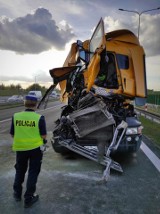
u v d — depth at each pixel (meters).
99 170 5.32
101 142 5.30
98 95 5.97
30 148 3.83
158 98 30.83
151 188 4.37
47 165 5.66
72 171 5.25
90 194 4.10
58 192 4.17
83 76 6.76
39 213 3.47
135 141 5.59
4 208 3.62
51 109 24.25
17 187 3.88
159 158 6.27
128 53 6.80
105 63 6.47
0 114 19.62
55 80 6.43
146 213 3.48
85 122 5.41
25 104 4.07
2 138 9.23
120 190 4.27
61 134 6.12
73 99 6.96
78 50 7.34
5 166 5.61
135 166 5.61
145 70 6.86
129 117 5.94
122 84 6.45
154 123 13.43
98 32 6.17
